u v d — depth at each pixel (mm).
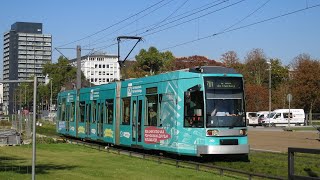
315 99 77188
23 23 60438
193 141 20188
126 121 26266
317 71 76562
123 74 35156
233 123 20172
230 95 20391
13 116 61000
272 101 90500
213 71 20469
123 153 24875
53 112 91312
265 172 16906
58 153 25375
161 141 22312
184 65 99000
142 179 14820
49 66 94125
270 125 71500
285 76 102500
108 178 15016
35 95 9234
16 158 22359
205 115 19906
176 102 21250
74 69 95562
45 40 60969
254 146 28984
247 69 100375
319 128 36500
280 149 26422
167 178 15102
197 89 20234
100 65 109188
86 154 24703
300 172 16422
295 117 71750
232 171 15930
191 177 15445
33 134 9258
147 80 24047
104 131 29656
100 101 30797
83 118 34531
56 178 14914
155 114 23016
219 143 19844
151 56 95000
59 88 94188
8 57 61062
